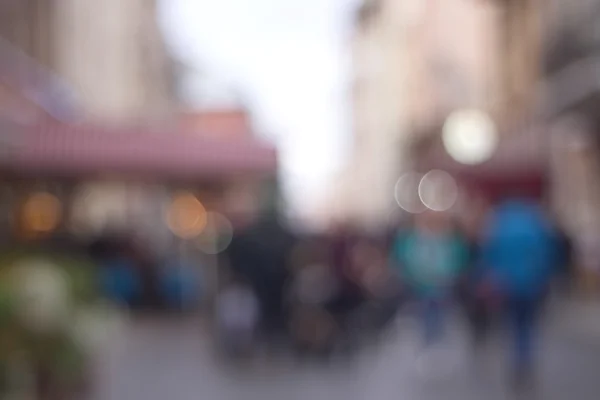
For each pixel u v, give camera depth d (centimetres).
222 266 1755
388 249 2267
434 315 1500
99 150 2131
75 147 2114
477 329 1645
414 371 1461
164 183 2462
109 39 4547
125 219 3738
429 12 5944
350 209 10938
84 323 1094
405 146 6538
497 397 1175
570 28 2672
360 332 1792
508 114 3481
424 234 1512
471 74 5097
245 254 1537
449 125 3400
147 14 5903
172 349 1756
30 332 966
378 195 8606
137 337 1975
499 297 1558
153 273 2603
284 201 2178
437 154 3766
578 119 2797
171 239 3756
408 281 1523
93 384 1164
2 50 2391
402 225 1898
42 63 3164
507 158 3048
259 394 1215
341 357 1587
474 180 3083
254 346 1547
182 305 2625
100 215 3497
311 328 1582
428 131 5338
